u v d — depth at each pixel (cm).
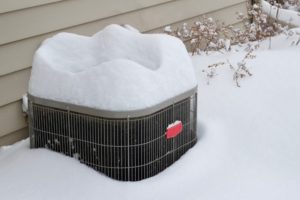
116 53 317
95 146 289
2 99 361
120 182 284
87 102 283
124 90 277
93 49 326
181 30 518
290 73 415
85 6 411
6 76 361
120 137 282
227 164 310
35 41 376
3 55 357
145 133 285
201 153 315
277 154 321
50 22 385
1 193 277
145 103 279
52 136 308
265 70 425
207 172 300
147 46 315
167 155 305
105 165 290
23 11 364
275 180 297
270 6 620
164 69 298
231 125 354
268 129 345
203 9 549
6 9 352
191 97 318
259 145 329
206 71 439
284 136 337
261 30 562
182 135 316
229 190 284
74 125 294
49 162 298
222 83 413
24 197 273
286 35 544
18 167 301
